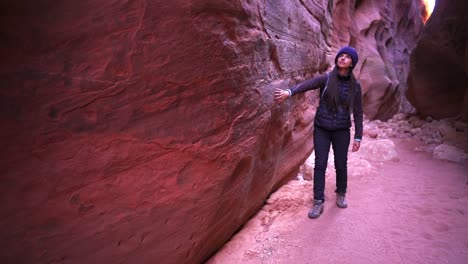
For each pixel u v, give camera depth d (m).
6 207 1.38
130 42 1.43
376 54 11.53
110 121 1.49
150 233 1.79
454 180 4.07
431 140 6.21
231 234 2.67
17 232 1.43
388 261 2.36
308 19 4.19
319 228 2.87
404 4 15.70
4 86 1.27
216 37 1.59
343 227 2.88
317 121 3.03
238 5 1.71
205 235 2.07
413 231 2.78
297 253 2.50
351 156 5.24
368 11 12.15
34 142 1.37
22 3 1.25
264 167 2.83
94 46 1.39
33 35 1.29
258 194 2.94
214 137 1.80
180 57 1.53
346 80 2.86
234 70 1.77
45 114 1.36
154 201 1.73
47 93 1.35
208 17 1.54
